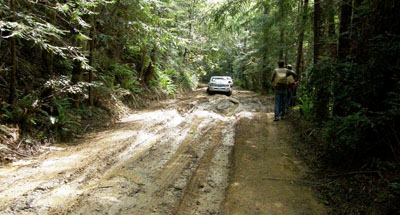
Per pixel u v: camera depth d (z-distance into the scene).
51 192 3.51
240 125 8.05
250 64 22.84
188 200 3.48
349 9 5.53
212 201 3.47
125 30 9.23
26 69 6.88
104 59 10.34
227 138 6.66
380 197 3.15
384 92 4.01
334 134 4.20
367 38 4.30
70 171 4.19
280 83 8.52
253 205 3.36
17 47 6.84
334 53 6.74
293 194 3.67
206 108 11.57
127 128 7.27
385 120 3.66
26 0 5.49
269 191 3.75
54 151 5.19
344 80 4.29
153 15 8.88
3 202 3.19
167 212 3.17
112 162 4.71
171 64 18.64
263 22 11.77
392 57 3.89
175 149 5.61
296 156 5.28
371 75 3.96
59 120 5.97
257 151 5.57
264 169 4.57
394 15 4.00
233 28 8.89
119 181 3.95
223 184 3.99
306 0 8.22
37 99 5.70
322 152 4.92
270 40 13.84
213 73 43.38
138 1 7.99
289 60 15.40
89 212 3.09
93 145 5.63
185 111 10.64
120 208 3.21
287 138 6.60
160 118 8.75
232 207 3.31
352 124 3.79
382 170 3.66
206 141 6.32
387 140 3.85
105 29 9.45
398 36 3.66
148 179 4.07
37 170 4.20
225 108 11.92
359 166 4.04
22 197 3.33
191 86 21.81
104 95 9.00
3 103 5.35
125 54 13.09
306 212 3.21
